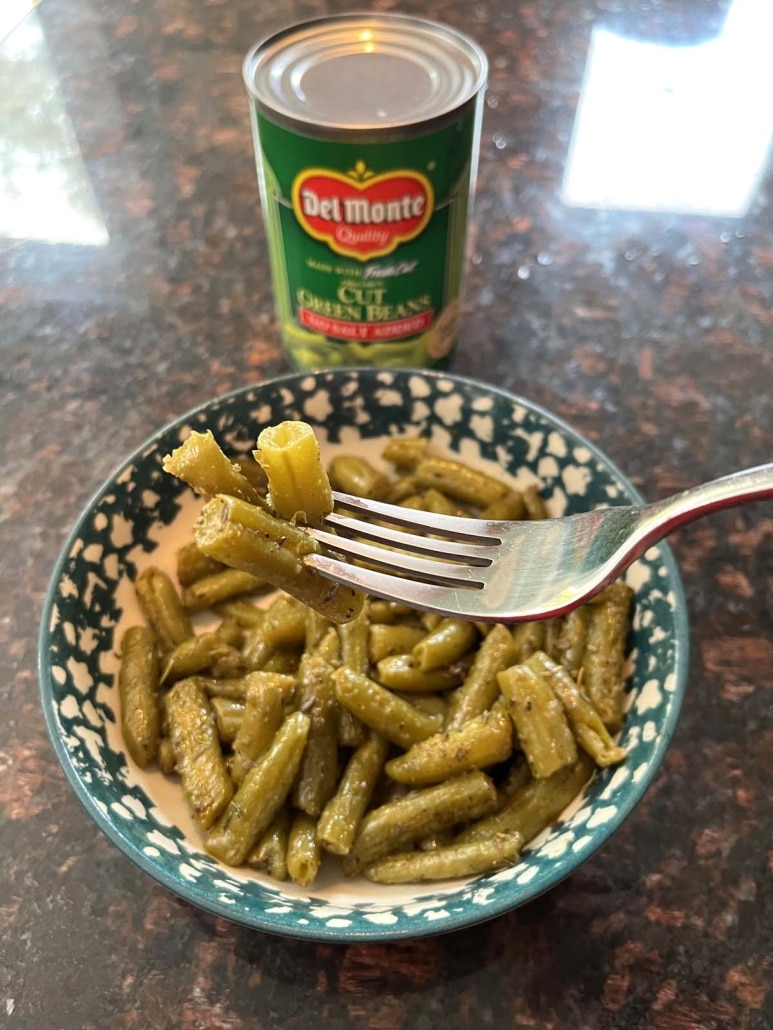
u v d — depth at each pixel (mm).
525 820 214
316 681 236
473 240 399
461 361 347
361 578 194
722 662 263
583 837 191
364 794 223
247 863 212
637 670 230
